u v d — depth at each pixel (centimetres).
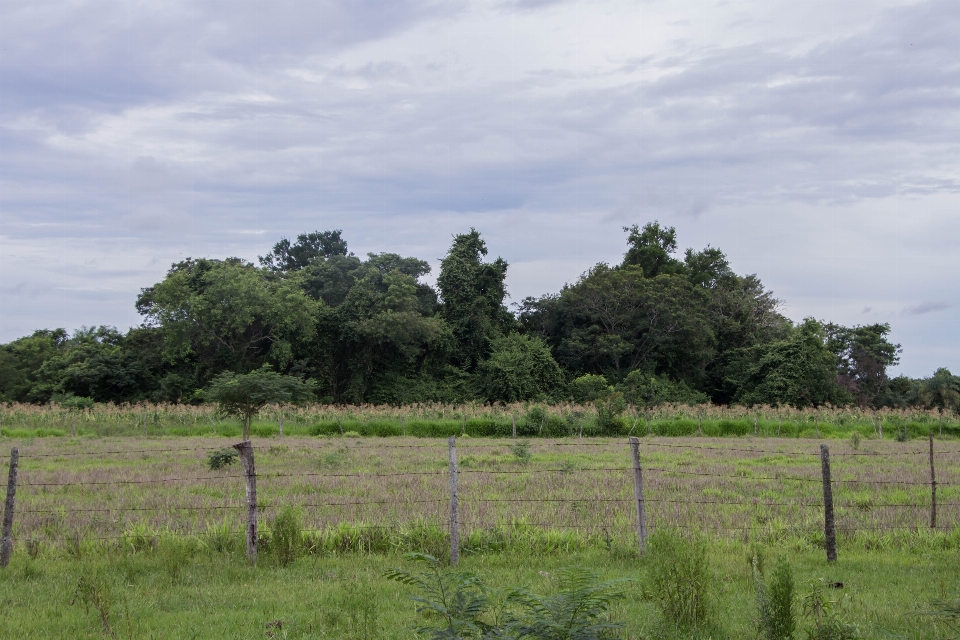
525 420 3912
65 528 1248
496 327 6222
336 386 5888
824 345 5938
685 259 7256
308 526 1225
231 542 1156
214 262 5862
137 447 2878
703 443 3409
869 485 1834
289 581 970
